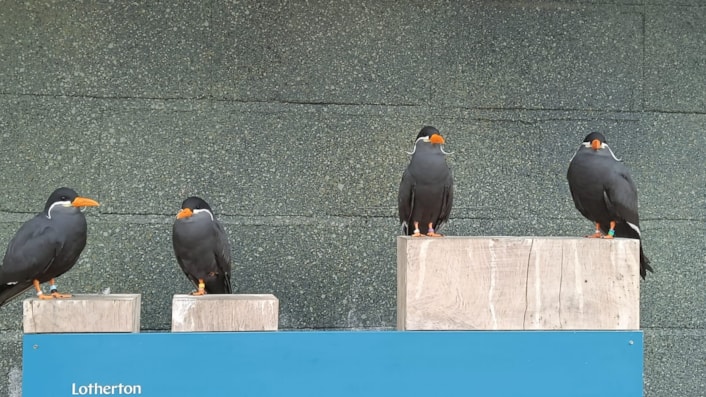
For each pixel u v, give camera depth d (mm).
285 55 4547
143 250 4445
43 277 3375
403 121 4602
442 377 2885
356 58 4582
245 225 4508
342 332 2871
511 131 4645
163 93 4477
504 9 4652
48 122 4406
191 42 4492
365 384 2871
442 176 3693
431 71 4617
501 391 2893
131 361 2801
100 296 3045
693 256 4691
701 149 4684
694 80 4680
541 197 4645
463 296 2955
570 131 4672
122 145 4449
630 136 4691
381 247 4582
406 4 4609
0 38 4379
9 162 4375
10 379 4348
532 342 2908
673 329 4668
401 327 3070
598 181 3521
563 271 2963
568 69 4676
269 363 2852
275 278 4516
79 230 3369
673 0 4684
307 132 4555
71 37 4426
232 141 4508
